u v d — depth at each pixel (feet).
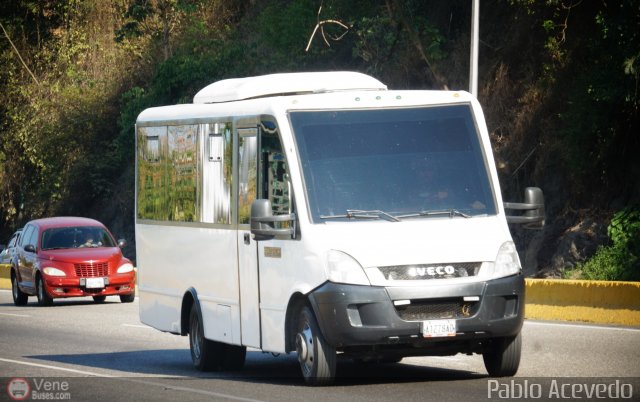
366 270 84.79
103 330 153.28
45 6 386.73
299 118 92.32
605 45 187.11
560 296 143.23
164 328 116.47
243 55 294.05
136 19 325.01
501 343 89.71
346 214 88.79
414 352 88.17
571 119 195.21
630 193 191.93
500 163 215.31
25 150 359.87
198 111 108.78
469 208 90.27
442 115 93.97
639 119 188.34
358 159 91.15
